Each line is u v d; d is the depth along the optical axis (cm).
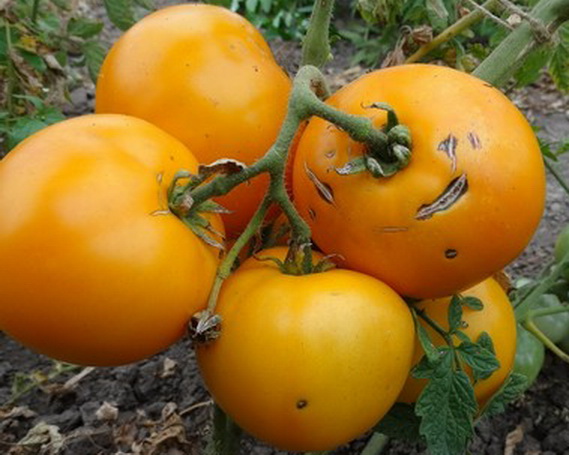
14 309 25
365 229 26
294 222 27
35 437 48
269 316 25
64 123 26
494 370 29
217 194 26
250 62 30
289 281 26
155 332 26
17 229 24
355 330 25
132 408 52
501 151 25
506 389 33
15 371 55
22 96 49
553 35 33
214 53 29
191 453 47
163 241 25
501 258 26
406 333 27
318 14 33
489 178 25
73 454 48
